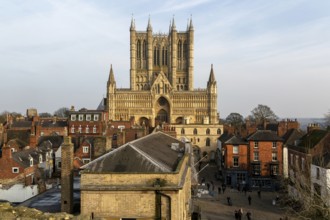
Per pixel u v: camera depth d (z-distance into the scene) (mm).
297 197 62125
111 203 27719
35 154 75562
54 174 63906
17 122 133125
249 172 97688
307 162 61906
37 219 21938
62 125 132875
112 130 96750
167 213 27375
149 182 27844
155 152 35719
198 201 78125
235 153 99812
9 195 52969
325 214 40500
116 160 29422
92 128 126438
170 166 32844
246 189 93062
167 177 27875
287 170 88500
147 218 27547
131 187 27609
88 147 73062
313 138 72812
